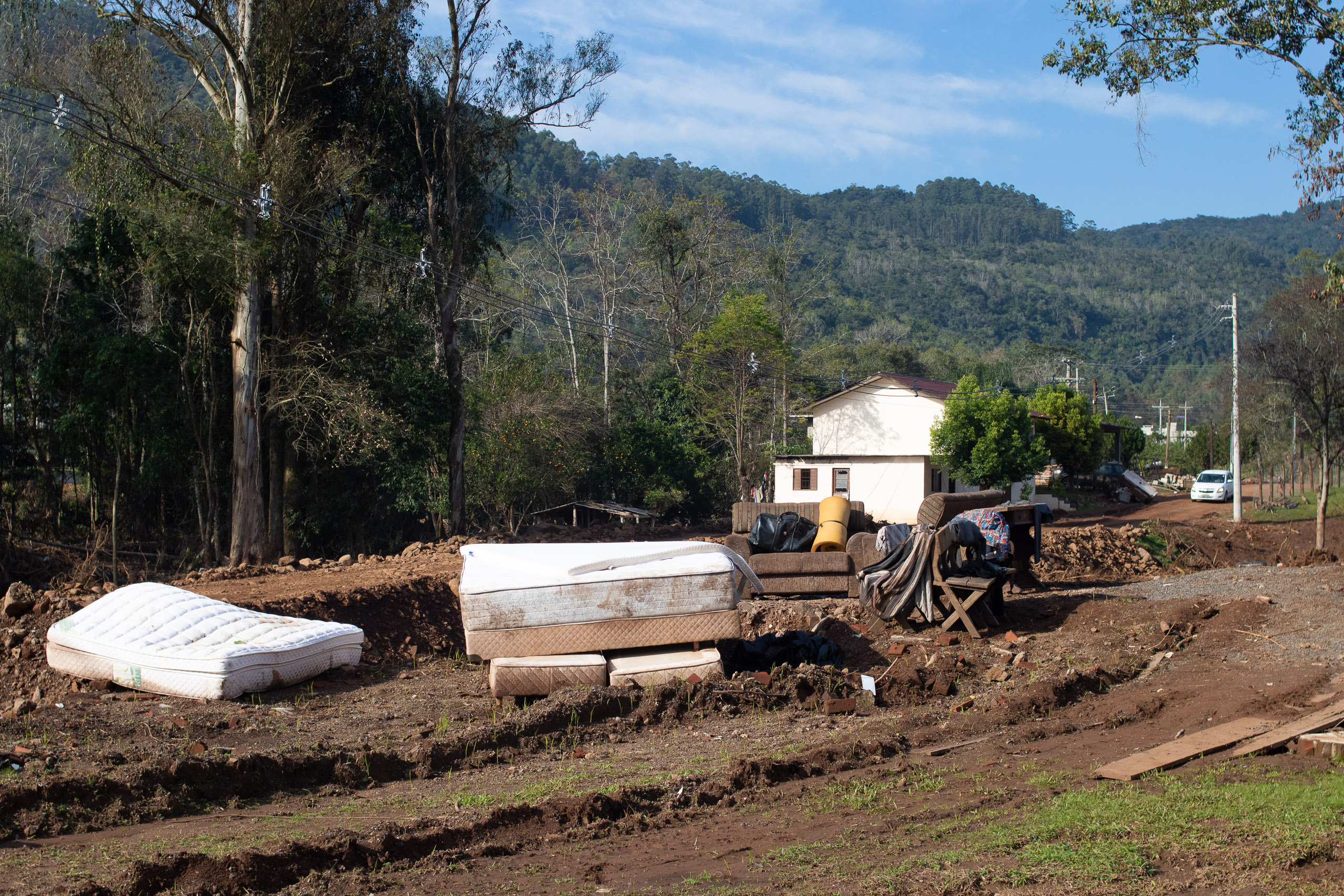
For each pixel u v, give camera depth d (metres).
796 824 6.37
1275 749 7.73
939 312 194.75
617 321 57.31
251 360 24.66
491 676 10.52
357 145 28.59
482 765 8.22
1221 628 12.87
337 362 27.23
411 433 29.88
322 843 5.56
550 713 9.27
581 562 11.23
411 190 32.44
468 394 36.69
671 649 11.27
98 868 5.27
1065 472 50.53
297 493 29.61
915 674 11.12
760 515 17.77
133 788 6.63
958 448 35.56
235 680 10.41
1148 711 9.45
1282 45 17.61
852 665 12.29
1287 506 41.12
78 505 29.88
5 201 31.17
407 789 7.47
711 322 49.22
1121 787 6.82
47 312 27.91
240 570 18.70
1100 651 12.11
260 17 25.03
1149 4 17.69
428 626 15.06
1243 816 5.84
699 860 5.66
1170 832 5.60
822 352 62.62
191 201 22.98
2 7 21.62
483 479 34.75
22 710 9.27
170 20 23.92
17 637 11.92
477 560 11.44
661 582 11.08
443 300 31.31
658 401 49.28
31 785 6.30
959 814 6.46
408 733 8.95
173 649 10.66
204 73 25.89
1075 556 26.59
